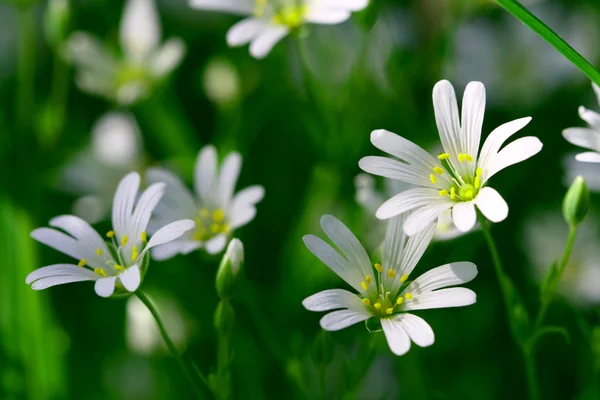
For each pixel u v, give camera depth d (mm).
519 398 431
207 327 442
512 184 451
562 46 370
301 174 466
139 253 378
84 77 468
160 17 490
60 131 466
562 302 437
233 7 425
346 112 448
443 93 375
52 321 445
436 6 467
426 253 423
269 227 460
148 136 476
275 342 419
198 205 413
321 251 372
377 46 461
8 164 459
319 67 462
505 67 468
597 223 442
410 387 418
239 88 462
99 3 495
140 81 465
